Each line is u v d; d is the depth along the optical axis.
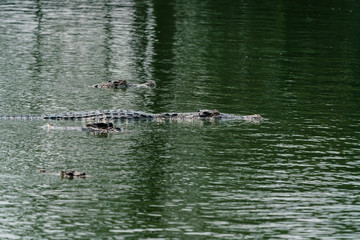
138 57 106.38
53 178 55.22
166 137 67.06
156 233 45.88
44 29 125.88
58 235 45.41
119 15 142.88
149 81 89.88
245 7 155.50
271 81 92.81
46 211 48.97
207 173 57.03
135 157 60.75
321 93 86.75
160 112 76.94
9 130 67.94
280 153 62.53
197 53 110.19
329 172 57.88
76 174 55.69
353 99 83.88
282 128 70.75
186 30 128.62
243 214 49.19
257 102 81.62
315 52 113.31
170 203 50.75
